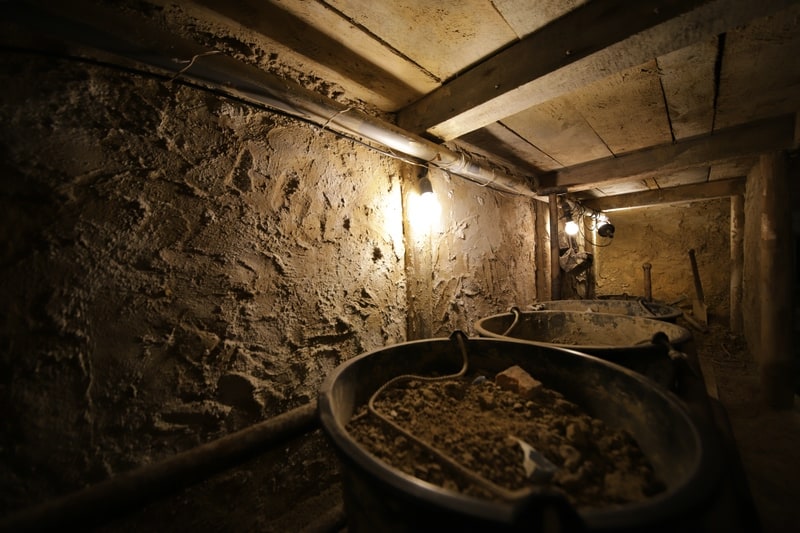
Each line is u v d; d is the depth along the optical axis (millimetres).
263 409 1205
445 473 650
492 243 2666
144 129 969
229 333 1128
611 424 880
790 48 1316
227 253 1130
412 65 1391
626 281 5301
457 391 995
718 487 468
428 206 1845
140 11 953
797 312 2742
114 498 635
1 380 750
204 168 1084
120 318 917
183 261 1034
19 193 783
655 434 729
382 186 1685
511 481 624
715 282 4676
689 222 4875
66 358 832
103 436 881
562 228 3816
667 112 1911
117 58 917
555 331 1914
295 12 1070
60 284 829
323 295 1413
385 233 1697
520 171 2975
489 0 1066
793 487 1420
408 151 1666
